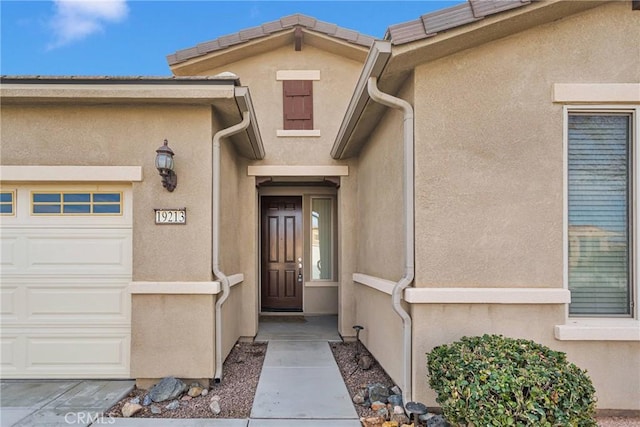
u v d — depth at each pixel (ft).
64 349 14.99
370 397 13.50
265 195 30.55
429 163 12.48
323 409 12.94
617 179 12.81
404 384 12.49
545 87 12.55
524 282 12.38
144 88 14.10
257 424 11.87
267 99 23.97
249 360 18.62
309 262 30.53
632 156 12.69
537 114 12.51
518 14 11.57
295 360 18.43
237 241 21.36
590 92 12.39
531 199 12.46
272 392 14.37
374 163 18.07
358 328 19.06
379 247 17.10
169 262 14.76
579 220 12.84
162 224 14.79
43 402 13.08
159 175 14.89
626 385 12.17
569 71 12.54
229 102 14.73
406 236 12.60
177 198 14.89
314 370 16.93
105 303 15.11
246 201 22.90
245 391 14.56
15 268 15.10
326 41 23.44
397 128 14.20
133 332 14.51
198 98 14.28
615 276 12.76
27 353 14.96
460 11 11.43
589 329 12.02
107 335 15.06
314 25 23.03
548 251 12.40
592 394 9.80
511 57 12.55
